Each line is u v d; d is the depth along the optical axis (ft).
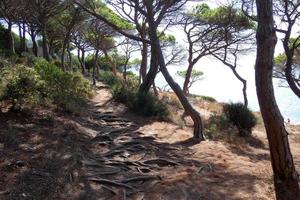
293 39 59.11
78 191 19.61
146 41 39.47
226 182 21.86
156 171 24.26
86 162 23.13
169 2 43.78
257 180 22.47
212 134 37.19
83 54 114.73
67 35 82.02
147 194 20.15
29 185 18.99
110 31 88.58
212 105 74.74
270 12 16.16
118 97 48.01
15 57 57.82
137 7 41.11
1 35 93.30
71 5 71.31
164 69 36.96
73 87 42.45
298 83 62.03
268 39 16.14
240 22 60.23
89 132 30.17
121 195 19.94
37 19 80.89
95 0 69.10
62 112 33.35
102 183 20.92
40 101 31.81
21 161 20.79
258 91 16.52
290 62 49.16
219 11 60.49
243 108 44.57
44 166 21.13
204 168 24.70
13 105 28.68
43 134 25.85
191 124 45.14
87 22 84.64
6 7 80.89
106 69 142.61
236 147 34.73
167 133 35.55
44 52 82.69
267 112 16.49
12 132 24.76
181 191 20.29
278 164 16.94
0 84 29.48
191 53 66.95
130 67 148.87
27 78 30.25
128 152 27.30
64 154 23.29
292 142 47.91
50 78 36.88
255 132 47.37
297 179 17.03
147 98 44.04
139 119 40.34
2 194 17.74
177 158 27.09
